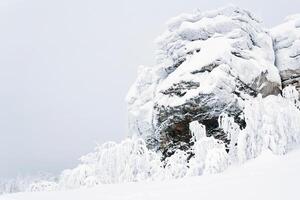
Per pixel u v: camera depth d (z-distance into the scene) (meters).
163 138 12.18
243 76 11.74
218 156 9.23
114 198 6.21
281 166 7.18
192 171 9.80
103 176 10.87
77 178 11.01
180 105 11.54
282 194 4.88
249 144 9.77
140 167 10.97
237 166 9.20
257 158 9.25
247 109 10.08
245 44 12.66
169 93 12.11
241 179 6.21
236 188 5.59
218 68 11.47
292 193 4.84
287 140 9.84
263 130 9.54
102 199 6.24
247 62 12.07
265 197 4.88
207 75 11.63
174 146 11.88
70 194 6.98
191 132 11.09
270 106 10.49
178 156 10.92
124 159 10.95
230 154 10.02
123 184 7.72
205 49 12.53
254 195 5.06
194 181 6.86
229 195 5.27
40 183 11.64
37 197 6.94
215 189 5.75
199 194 5.60
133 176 10.78
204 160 9.90
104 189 7.22
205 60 11.88
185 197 5.55
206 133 11.22
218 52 11.88
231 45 12.31
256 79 11.93
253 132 9.75
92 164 11.17
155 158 11.09
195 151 10.07
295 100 11.90
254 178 6.10
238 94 11.42
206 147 10.01
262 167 7.98
